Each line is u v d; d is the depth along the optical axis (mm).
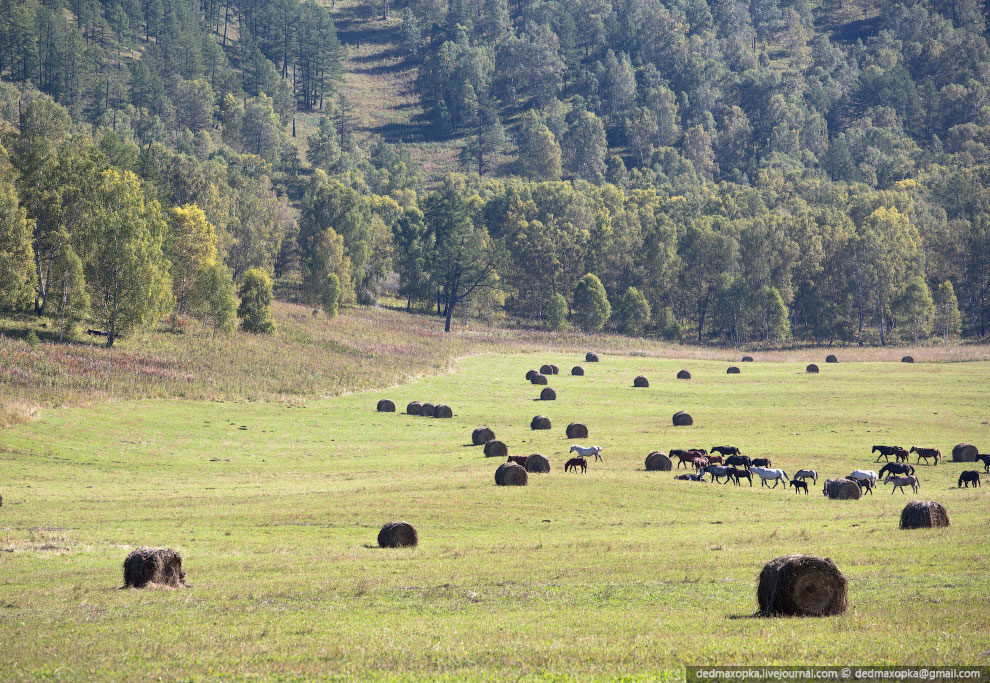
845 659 19125
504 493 58125
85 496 60844
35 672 20656
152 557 33375
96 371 109812
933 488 62656
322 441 92062
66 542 44031
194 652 22312
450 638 22906
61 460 75562
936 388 126875
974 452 74812
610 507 54000
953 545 35156
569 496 57156
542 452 79625
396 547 42000
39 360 108938
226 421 99688
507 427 101375
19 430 83250
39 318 135500
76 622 27047
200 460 80000
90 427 88625
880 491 62125
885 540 37875
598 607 26938
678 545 39438
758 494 59844
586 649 21016
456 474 69188
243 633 24500
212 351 133750
